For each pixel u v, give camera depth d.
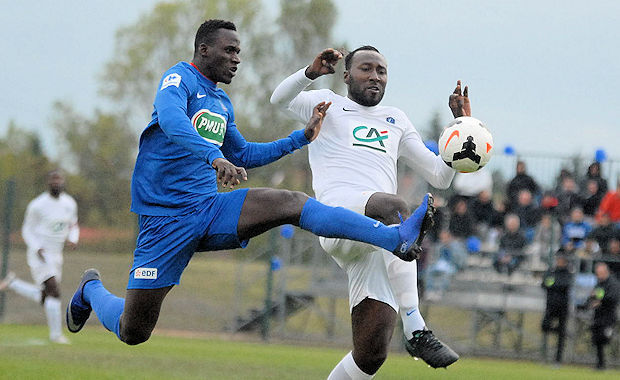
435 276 75.25
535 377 51.69
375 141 27.52
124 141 172.88
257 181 152.25
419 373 50.19
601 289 65.31
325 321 96.19
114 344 61.28
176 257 23.64
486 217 75.38
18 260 107.31
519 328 79.50
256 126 176.00
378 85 27.61
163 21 176.50
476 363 65.81
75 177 133.00
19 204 110.81
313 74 26.28
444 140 26.48
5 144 172.75
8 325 81.00
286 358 56.72
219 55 24.39
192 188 23.62
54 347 54.44
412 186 77.00
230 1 177.62
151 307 24.09
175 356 52.78
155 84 177.50
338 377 26.89
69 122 172.00
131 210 24.00
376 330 26.08
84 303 27.70
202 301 96.31
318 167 27.72
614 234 70.06
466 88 27.14
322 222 22.44
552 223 71.06
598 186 71.69
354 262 26.34
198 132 24.11
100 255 108.25
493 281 74.94
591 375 57.00
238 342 77.62
